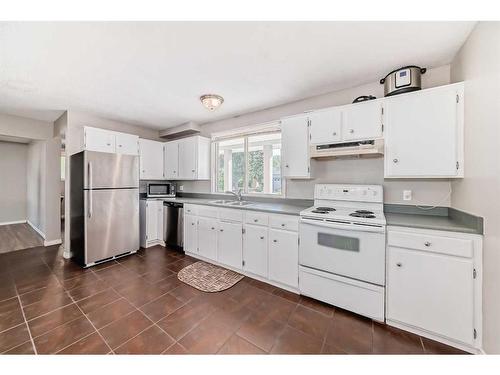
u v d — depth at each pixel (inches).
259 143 157.1
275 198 121.3
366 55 70.8
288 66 77.6
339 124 86.6
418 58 72.6
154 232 148.9
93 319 69.1
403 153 73.7
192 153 148.6
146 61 74.0
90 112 129.5
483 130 54.0
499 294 47.5
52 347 57.0
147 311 74.0
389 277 66.8
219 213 113.0
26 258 124.0
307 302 80.7
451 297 58.0
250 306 77.8
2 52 67.9
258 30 58.5
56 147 152.1
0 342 58.7
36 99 108.3
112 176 121.6
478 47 55.9
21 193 213.6
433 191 80.4
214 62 74.9
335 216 76.6
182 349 57.1
